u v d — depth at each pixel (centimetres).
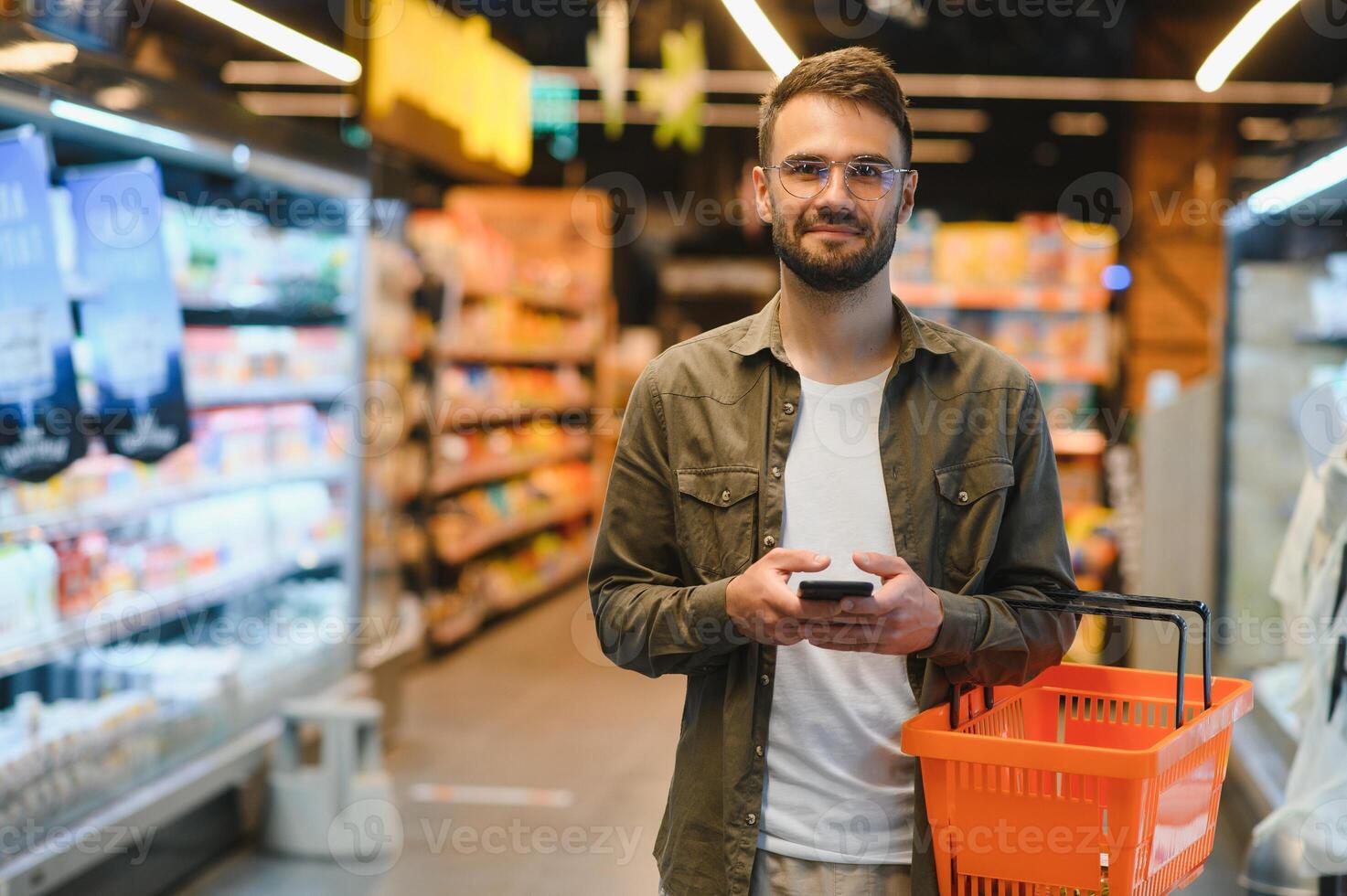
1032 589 154
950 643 140
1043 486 157
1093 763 127
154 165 384
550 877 402
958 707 150
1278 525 472
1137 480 652
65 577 376
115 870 359
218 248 462
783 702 153
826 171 146
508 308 925
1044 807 133
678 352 165
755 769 152
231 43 507
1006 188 1159
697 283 1190
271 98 784
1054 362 705
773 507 155
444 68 630
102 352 379
